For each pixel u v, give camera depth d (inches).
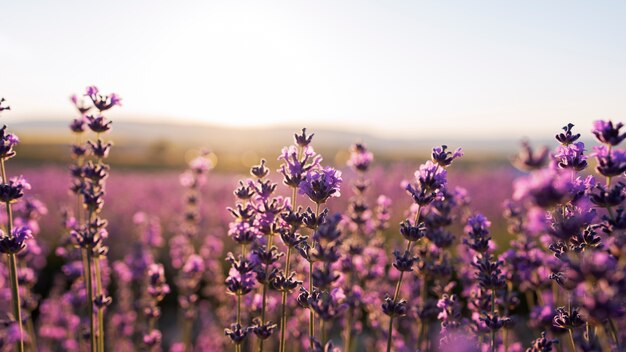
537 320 14.4
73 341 19.8
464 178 63.9
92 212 14.3
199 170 23.5
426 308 15.2
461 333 13.1
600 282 8.2
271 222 12.2
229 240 34.7
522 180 8.4
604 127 9.8
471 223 13.4
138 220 26.2
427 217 15.2
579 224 9.1
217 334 22.6
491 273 12.5
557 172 11.0
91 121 14.6
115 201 52.0
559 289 14.3
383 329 17.2
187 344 20.6
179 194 55.4
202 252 23.2
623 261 8.5
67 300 18.9
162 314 30.2
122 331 21.4
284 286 12.1
